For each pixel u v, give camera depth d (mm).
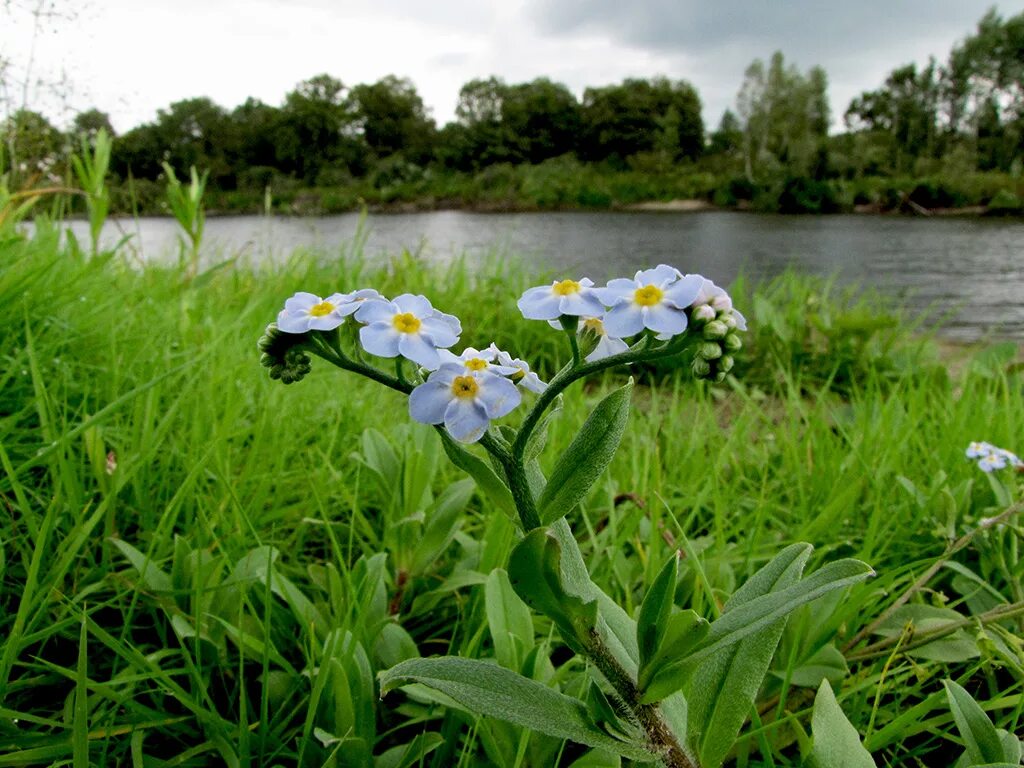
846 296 5652
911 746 1741
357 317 1085
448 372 1067
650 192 42438
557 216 30609
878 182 35469
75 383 2537
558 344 4930
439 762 1562
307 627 1695
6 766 1379
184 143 52938
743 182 39719
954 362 5109
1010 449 2863
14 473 1803
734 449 3232
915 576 2205
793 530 2459
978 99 61531
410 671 1100
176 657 1771
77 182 5266
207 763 1580
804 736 1481
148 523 2088
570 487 1119
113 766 1530
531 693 1126
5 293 2641
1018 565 2029
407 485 2209
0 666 1455
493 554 2010
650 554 2035
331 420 2938
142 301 3508
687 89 74750
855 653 1864
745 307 5355
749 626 1060
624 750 1120
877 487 2420
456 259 6535
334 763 1488
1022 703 1621
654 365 4785
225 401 2748
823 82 65188
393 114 79312
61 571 1650
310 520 2115
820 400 3508
